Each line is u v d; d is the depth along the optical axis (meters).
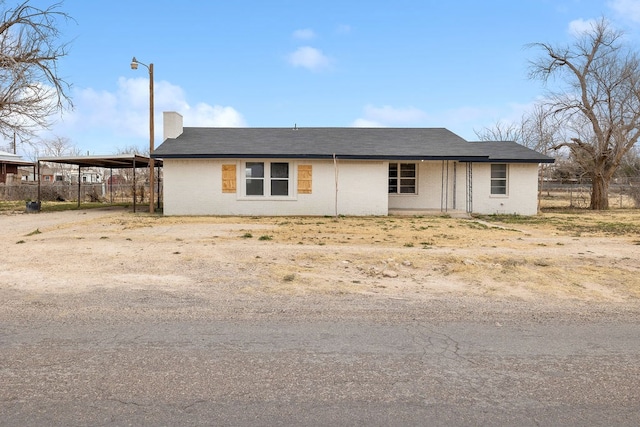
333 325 4.89
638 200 27.00
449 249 9.92
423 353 4.15
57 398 3.23
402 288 6.56
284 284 6.65
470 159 18.84
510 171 20.89
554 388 3.49
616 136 24.44
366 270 7.70
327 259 8.57
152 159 19.38
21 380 3.51
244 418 2.99
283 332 4.65
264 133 21.89
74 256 8.59
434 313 5.36
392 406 3.18
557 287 6.68
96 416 2.99
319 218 17.66
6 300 5.66
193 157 18.31
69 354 4.02
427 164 20.89
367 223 15.67
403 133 22.66
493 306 5.68
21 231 12.66
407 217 18.44
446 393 3.38
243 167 18.89
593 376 3.70
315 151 18.88
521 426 2.94
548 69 26.03
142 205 25.86
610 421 3.02
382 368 3.81
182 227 13.91
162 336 4.49
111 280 6.75
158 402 3.19
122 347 4.19
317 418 3.00
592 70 24.70
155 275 7.12
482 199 20.94
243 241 10.83
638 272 7.70
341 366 3.84
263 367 3.79
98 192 34.84
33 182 38.06
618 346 4.38
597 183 25.56
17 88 19.08
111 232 12.45
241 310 5.38
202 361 3.90
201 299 5.82
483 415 3.07
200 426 2.88
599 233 13.24
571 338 4.58
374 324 4.94
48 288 6.25
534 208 20.92
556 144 26.48
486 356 4.10
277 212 18.97
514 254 9.30
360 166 19.06
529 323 5.04
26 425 2.87
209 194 18.91
